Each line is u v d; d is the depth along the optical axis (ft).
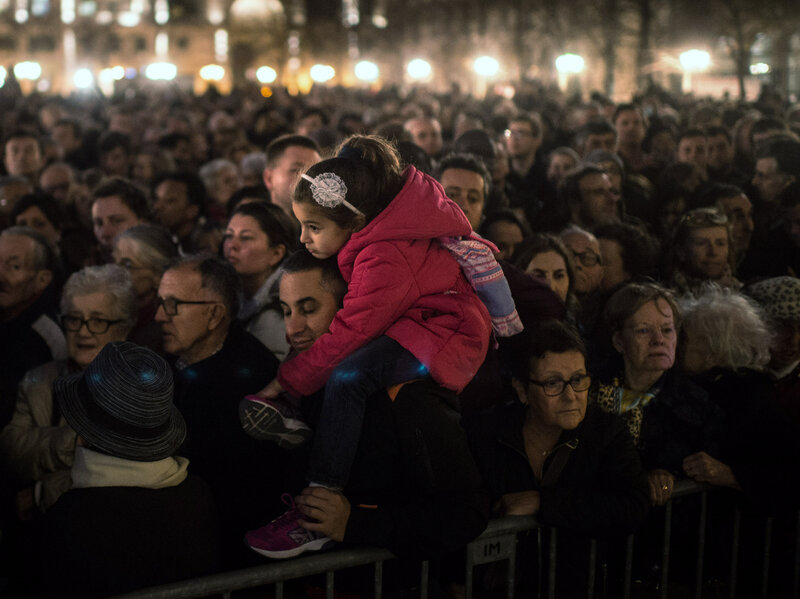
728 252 15.56
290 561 7.87
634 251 15.44
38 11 247.70
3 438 10.91
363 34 208.33
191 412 10.05
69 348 11.57
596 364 11.16
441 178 16.02
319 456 8.05
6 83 63.67
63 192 24.53
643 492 9.25
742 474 10.02
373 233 8.35
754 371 10.84
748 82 92.73
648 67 97.71
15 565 10.35
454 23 153.07
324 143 23.29
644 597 10.19
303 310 9.09
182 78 211.82
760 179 21.48
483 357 8.72
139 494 7.98
